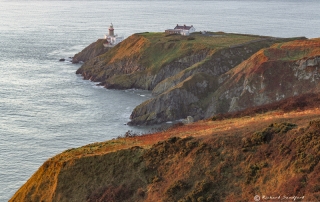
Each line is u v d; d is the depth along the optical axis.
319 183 28.75
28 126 92.44
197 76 111.12
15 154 76.19
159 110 101.62
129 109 108.25
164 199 35.50
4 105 108.94
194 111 104.75
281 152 34.09
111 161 41.69
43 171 44.69
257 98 99.44
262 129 37.97
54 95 120.75
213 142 38.69
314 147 32.50
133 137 54.22
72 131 89.81
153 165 39.69
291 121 40.03
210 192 34.28
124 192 38.44
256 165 34.31
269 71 101.81
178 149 40.06
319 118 37.69
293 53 108.75
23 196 43.72
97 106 110.19
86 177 41.38
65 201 40.41
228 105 102.31
